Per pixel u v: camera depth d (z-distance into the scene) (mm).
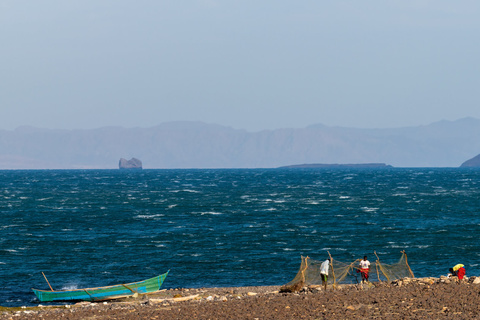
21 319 51938
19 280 97625
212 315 45219
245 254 121062
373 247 129875
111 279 98812
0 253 124125
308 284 70500
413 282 60719
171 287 92000
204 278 98375
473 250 124125
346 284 69250
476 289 49688
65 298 78000
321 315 42250
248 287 79438
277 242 137875
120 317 48031
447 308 41594
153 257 118500
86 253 123938
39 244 137000
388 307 43531
